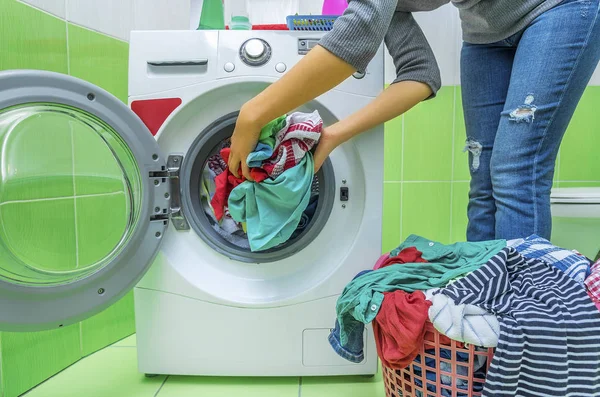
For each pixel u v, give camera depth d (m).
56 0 0.94
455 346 0.59
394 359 0.61
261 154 0.73
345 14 0.64
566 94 0.75
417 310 0.58
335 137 0.80
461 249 0.76
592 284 0.60
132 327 1.21
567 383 0.54
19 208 0.74
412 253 0.78
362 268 0.87
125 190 0.79
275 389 0.88
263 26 1.00
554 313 0.55
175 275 0.87
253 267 0.90
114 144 0.77
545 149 0.78
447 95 1.49
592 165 1.49
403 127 1.50
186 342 0.89
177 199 0.88
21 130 0.71
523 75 0.77
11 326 0.63
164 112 0.85
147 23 1.31
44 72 0.65
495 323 0.56
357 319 0.67
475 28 0.90
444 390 0.62
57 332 0.96
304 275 0.90
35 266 0.74
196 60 0.85
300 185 0.76
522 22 0.80
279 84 0.67
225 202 0.86
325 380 0.92
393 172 1.52
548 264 0.66
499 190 0.81
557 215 1.13
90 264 0.78
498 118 0.96
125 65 1.21
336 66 0.64
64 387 0.89
